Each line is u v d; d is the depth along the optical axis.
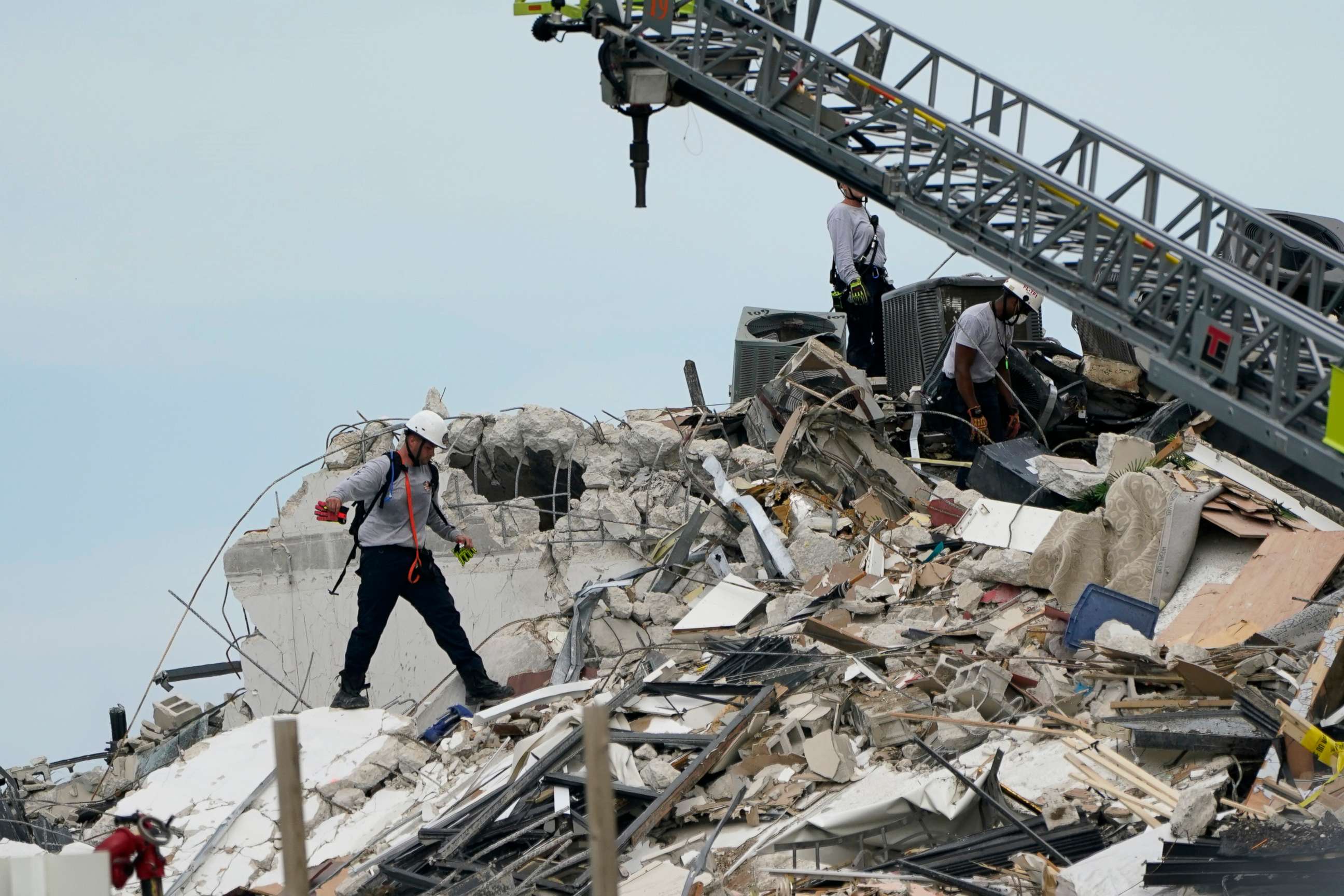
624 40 48.69
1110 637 32.03
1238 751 27.02
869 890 25.66
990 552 39.75
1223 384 36.50
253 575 51.03
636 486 50.88
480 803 32.81
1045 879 24.31
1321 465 34.00
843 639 36.06
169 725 58.09
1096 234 38.75
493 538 49.09
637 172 50.31
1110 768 27.81
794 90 46.50
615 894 15.34
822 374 52.56
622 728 34.66
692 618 41.84
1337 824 22.95
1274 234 37.50
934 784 27.94
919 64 45.31
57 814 53.22
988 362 51.62
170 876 35.47
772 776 31.05
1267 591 33.34
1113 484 38.75
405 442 39.72
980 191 41.53
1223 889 22.56
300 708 50.34
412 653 49.62
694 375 58.03
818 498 48.66
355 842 35.31
